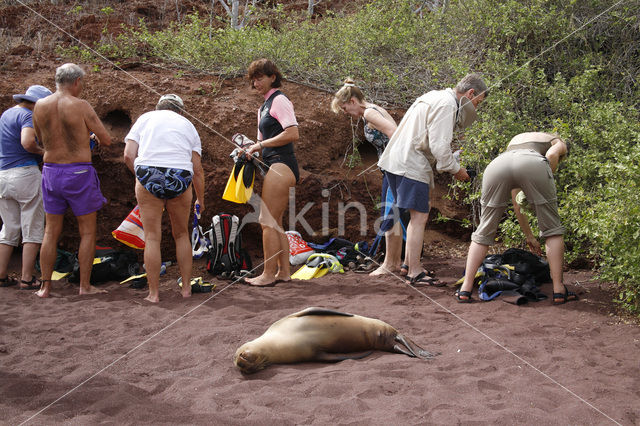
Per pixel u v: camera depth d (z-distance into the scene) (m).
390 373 3.42
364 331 3.83
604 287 5.51
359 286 5.80
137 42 8.84
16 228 6.18
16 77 7.68
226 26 9.89
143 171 5.38
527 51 8.34
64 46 8.88
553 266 5.12
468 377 3.34
